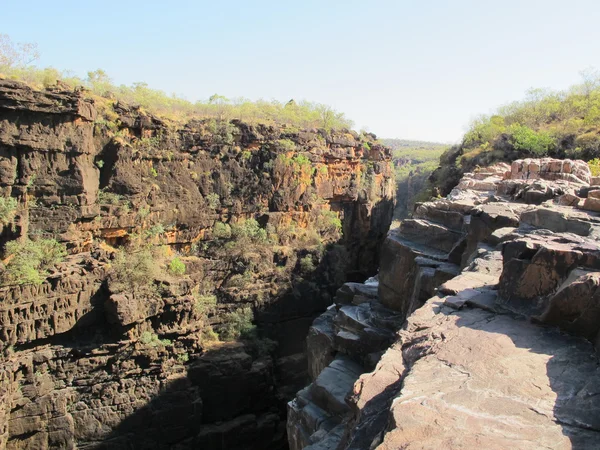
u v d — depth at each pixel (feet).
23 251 98.32
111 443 99.14
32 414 92.94
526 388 22.31
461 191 86.33
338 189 171.73
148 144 126.93
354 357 62.13
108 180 117.80
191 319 113.09
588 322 27.50
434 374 24.17
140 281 107.65
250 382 117.19
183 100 161.99
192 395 107.04
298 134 157.48
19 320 93.09
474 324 30.48
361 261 184.34
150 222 125.70
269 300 142.92
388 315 65.26
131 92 144.56
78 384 99.19
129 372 102.94
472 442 18.07
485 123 177.17
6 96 97.40
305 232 158.81
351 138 183.83
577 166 81.56
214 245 141.18
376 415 23.39
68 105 105.70
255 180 148.66
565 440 18.31
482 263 42.09
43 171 105.19
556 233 40.40
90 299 102.47
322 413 54.29
